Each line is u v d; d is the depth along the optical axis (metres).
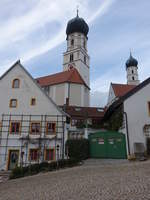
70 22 60.69
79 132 23.73
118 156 20.59
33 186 9.65
